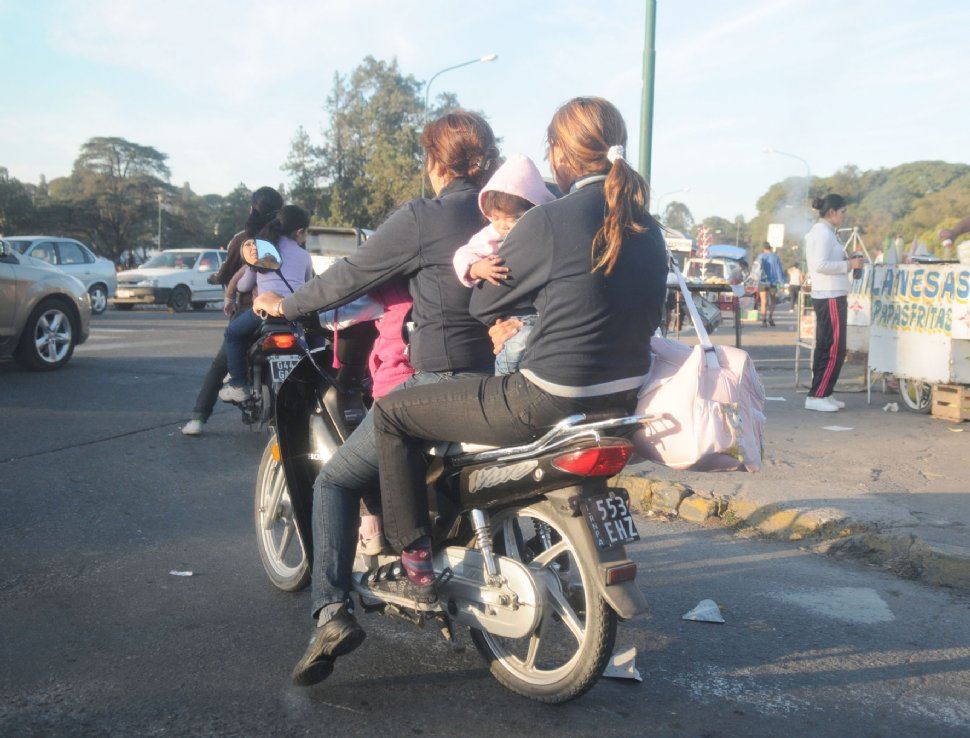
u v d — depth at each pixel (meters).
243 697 2.95
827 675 3.24
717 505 5.25
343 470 3.12
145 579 4.00
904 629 3.69
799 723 2.89
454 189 3.10
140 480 5.63
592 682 2.78
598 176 2.77
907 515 4.91
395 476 2.96
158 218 112.94
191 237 118.25
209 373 6.94
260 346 6.21
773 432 7.37
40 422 7.12
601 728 2.82
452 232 2.96
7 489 5.24
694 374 2.71
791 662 3.35
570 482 2.71
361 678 3.13
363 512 3.26
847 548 4.65
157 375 10.01
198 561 4.27
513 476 2.79
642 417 2.64
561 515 2.77
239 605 3.75
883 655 3.43
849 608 3.91
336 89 74.00
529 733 2.78
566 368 2.62
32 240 21.41
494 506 2.92
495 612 2.90
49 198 126.50
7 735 2.63
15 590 3.79
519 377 2.71
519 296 2.71
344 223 69.00
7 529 4.56
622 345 2.68
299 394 3.55
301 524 3.56
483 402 2.75
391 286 3.19
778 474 5.89
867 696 3.09
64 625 3.47
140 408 7.98
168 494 5.38
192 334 15.87
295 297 3.19
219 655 3.26
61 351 10.27
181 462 6.14
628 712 2.93
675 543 4.82
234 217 156.38
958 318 7.70
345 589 3.05
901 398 9.21
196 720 2.78
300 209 6.23
